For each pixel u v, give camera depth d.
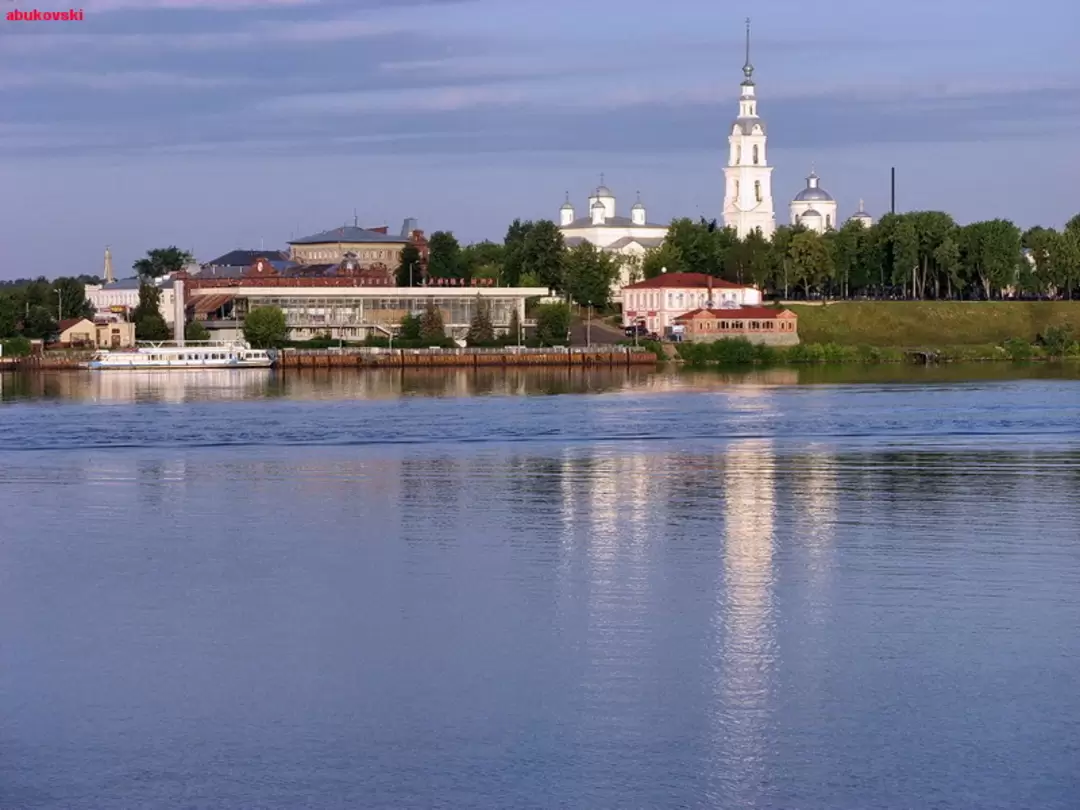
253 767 70.75
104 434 194.88
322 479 150.12
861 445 177.38
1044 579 101.50
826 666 82.94
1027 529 119.25
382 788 68.50
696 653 85.31
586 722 75.44
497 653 85.69
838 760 70.94
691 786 68.44
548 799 67.31
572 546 113.81
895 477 149.12
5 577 105.12
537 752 71.94
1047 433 189.38
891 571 104.06
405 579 103.25
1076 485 142.75
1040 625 90.12
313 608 95.81
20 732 74.88
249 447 178.88
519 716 76.06
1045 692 78.75
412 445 180.12
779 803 66.88
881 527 120.62
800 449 173.50
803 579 102.00
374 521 125.56
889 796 67.44
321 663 84.38
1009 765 70.25
